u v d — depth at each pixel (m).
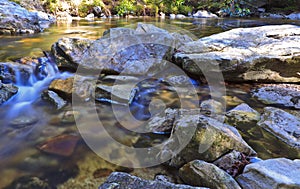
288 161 1.72
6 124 2.50
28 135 2.33
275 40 4.15
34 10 8.66
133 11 11.40
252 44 4.10
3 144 2.19
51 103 2.95
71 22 8.63
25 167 1.91
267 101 3.07
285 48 3.68
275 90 3.36
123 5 11.20
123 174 1.64
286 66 3.48
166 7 12.02
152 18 10.67
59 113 2.75
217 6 12.57
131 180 1.58
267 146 2.12
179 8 12.30
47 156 2.04
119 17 10.91
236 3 12.76
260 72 3.58
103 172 1.87
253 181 1.59
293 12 11.92
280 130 2.30
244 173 1.68
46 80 3.60
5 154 2.05
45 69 3.70
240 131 2.35
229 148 1.88
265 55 3.49
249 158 1.92
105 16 10.84
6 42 5.04
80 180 1.79
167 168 1.91
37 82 3.51
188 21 9.46
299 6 12.26
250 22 9.09
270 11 12.69
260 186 1.54
